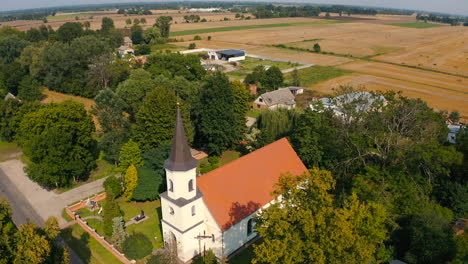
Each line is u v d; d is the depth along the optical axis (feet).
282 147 180.86
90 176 226.58
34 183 219.61
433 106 369.30
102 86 367.45
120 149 222.69
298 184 119.24
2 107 272.72
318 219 101.45
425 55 649.20
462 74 508.12
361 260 100.63
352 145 180.86
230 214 145.28
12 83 378.73
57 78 392.27
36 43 497.87
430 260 132.26
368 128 188.44
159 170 195.52
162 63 375.25
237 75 496.23
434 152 158.92
